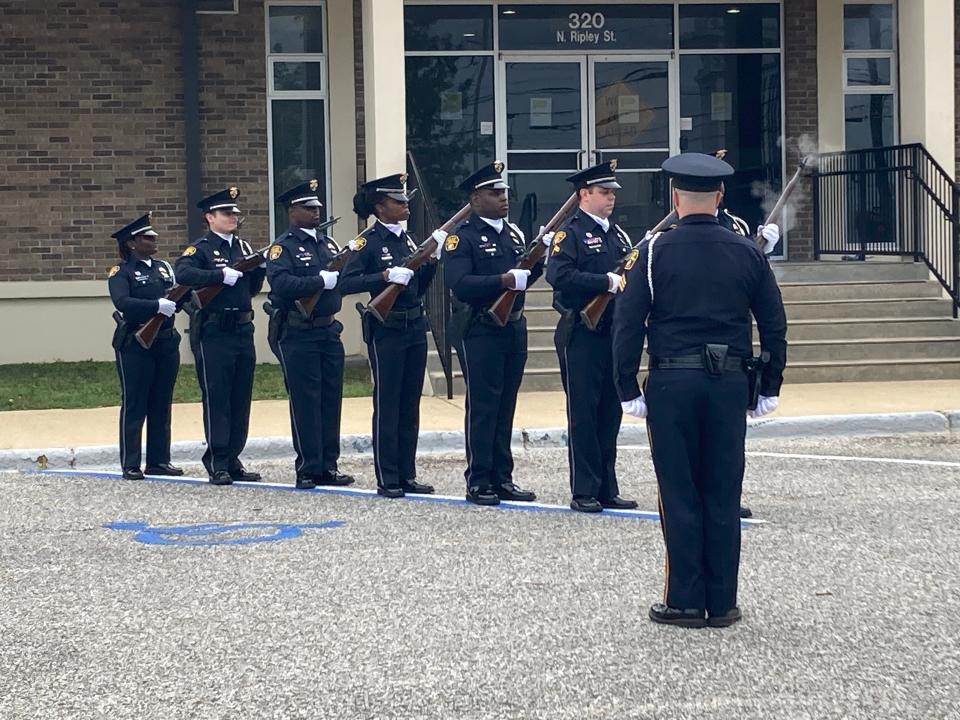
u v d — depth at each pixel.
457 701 5.36
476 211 9.38
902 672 5.61
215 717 5.25
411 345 9.71
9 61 16.25
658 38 17.83
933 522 8.41
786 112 17.86
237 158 16.77
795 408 12.75
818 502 9.11
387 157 14.91
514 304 9.30
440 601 6.76
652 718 5.14
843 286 15.66
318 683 5.60
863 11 18.03
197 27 16.56
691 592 6.27
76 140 16.41
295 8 16.91
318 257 10.12
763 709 5.21
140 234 10.71
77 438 11.91
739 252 6.38
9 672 5.83
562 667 5.73
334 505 9.38
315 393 10.05
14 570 7.58
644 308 6.38
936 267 15.95
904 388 13.94
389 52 14.88
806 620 6.36
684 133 17.89
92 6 16.38
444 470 10.92
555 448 11.84
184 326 16.53
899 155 16.39
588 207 9.02
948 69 16.06
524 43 17.64
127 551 7.98
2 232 16.31
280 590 7.03
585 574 7.24
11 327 16.34
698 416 6.30
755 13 17.89
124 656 6.01
